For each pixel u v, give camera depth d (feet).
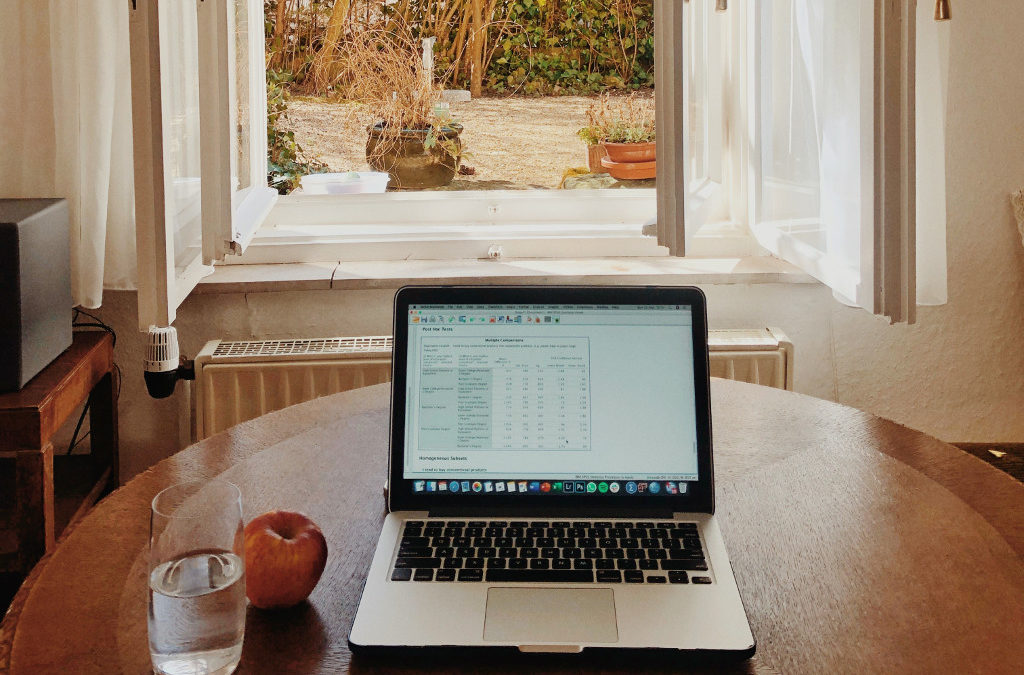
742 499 3.66
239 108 6.47
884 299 5.51
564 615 2.77
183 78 5.65
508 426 3.46
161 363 4.85
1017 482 3.80
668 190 5.79
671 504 3.39
